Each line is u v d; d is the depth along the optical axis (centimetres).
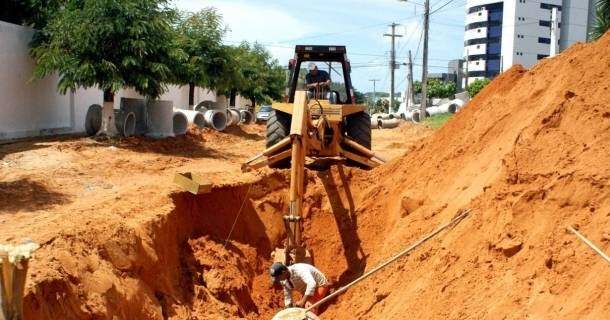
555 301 520
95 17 1675
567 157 648
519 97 991
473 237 689
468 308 601
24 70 1731
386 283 827
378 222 1080
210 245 1010
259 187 1152
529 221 621
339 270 1038
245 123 3391
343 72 1348
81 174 1313
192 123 2312
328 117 1170
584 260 527
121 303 703
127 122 1823
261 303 998
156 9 1780
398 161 1187
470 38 7969
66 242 713
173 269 904
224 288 934
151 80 1762
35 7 1850
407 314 686
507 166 698
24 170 1293
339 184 1168
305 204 1133
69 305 618
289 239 835
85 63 1664
